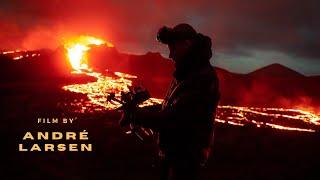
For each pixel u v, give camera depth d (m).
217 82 2.60
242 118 14.02
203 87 2.50
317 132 12.17
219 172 7.48
